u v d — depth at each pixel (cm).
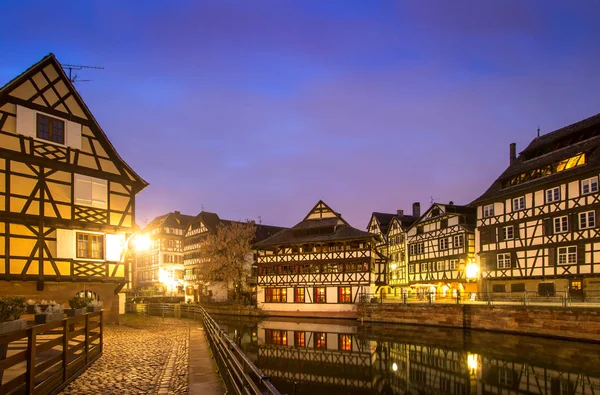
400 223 5431
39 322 860
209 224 6462
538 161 3528
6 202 1962
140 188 2544
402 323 3475
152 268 7169
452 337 2744
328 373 1856
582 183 3034
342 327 3397
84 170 2269
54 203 2130
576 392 1498
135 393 948
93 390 961
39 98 2122
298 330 3219
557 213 3192
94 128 2336
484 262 3803
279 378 1780
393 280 5559
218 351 1309
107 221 2344
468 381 1684
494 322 2873
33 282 2045
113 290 2353
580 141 3275
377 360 2108
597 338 2312
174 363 1311
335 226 4334
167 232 7150
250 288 5175
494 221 3759
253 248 4703
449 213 4478
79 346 1103
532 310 2647
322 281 4269
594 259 2908
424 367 1942
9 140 1998
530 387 1573
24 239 2012
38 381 830
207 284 5250
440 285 4697
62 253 2131
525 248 3434
